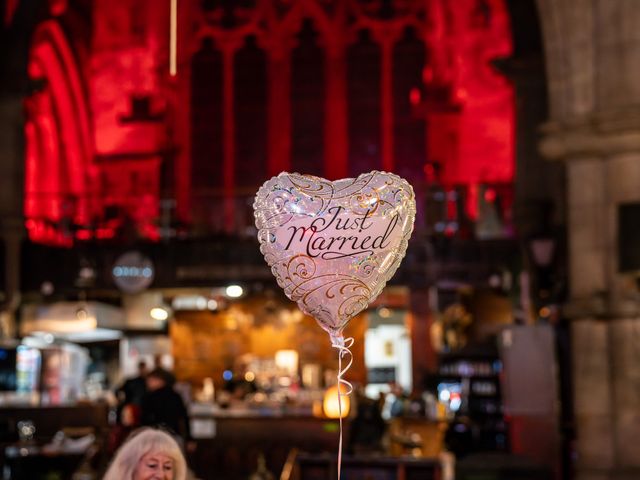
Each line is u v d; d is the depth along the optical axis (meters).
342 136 29.70
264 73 30.11
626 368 12.17
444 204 20.84
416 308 20.97
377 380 29.30
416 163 29.31
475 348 18.28
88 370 24.58
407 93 29.56
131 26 29.52
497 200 20.77
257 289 20.94
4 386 21.58
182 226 21.52
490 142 28.02
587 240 12.54
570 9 12.84
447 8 28.81
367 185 4.16
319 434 16.70
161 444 4.06
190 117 29.89
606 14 12.59
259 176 29.84
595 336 12.42
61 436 17.19
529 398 14.14
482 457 10.12
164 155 28.73
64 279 20.55
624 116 12.20
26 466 15.12
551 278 16.86
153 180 28.62
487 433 17.56
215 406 18.14
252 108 30.03
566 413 15.38
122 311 21.95
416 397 18.39
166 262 20.95
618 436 12.13
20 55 19.09
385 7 29.61
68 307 20.09
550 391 14.12
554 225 17.70
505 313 22.38
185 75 29.80
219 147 29.89
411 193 4.21
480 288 20.80
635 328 12.21
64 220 21.22
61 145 28.73
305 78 30.05
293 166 29.80
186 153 29.50
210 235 21.36
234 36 29.98
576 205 12.65
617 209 12.27
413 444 15.44
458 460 10.02
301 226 4.12
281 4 29.92
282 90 29.98
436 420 17.22
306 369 23.50
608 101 12.49
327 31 29.73
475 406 17.92
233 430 16.92
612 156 12.41
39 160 28.61
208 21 30.06
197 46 30.08
